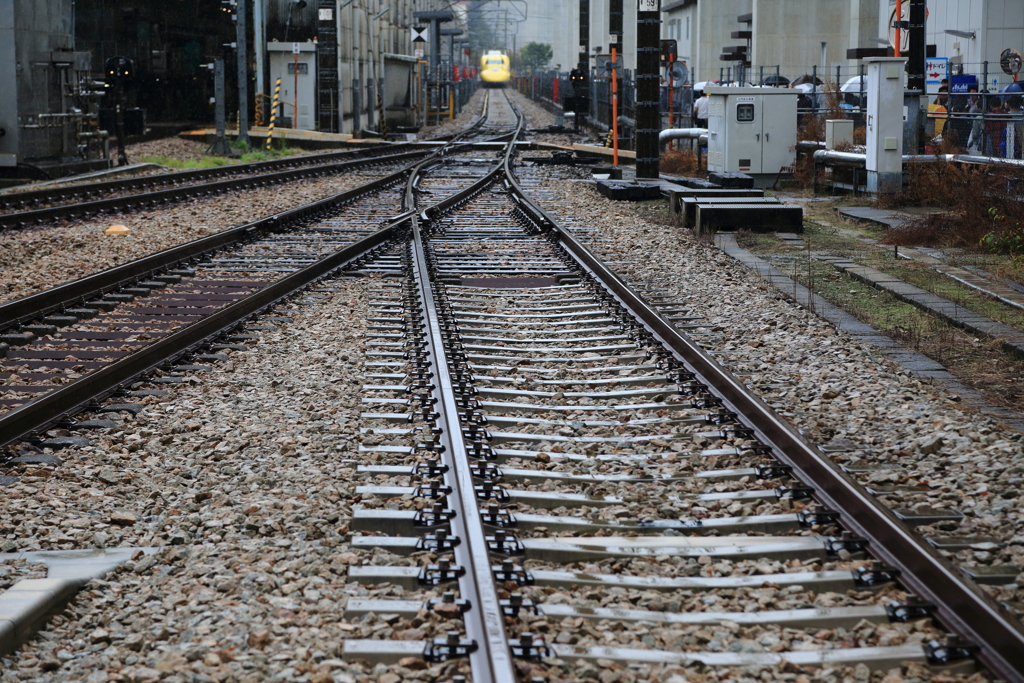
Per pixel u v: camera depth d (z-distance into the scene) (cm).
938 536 715
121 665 579
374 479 836
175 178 3656
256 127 6234
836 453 889
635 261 1930
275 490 820
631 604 632
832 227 2434
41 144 3647
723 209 2292
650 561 689
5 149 3519
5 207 2684
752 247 2097
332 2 6159
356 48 7788
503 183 3675
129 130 4219
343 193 2983
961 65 4762
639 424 979
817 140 3603
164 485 849
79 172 3825
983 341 1282
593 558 693
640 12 3406
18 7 3466
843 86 5225
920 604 599
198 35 6316
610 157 5000
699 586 650
